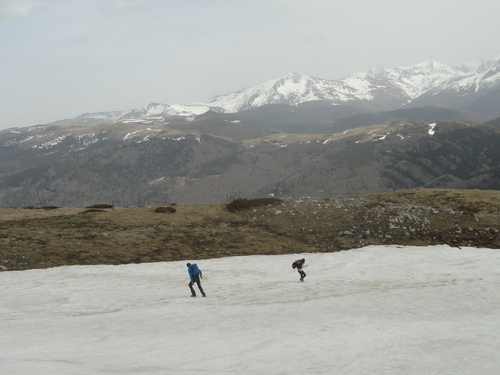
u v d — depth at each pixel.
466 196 62.44
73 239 39.09
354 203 53.62
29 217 49.94
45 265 32.75
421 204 60.69
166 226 45.97
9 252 33.97
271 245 41.50
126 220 47.53
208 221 48.88
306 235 44.75
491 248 41.06
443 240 43.06
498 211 54.94
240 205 53.50
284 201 55.25
